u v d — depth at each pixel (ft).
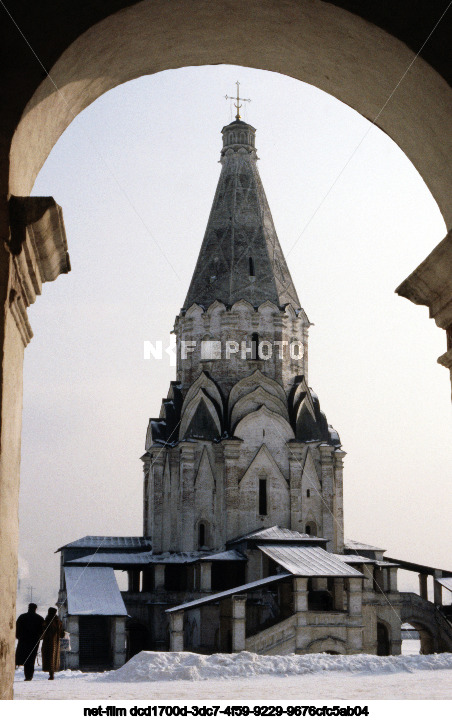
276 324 232.73
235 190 248.32
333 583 185.37
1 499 27.81
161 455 228.22
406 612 210.59
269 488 218.59
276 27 35.40
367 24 31.89
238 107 259.80
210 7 33.55
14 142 29.58
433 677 72.23
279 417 224.74
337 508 227.40
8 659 28.60
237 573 204.33
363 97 38.14
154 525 223.10
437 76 31.63
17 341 31.07
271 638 164.25
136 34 33.78
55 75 30.78
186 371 235.20
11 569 29.60
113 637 181.06
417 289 36.14
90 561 215.31
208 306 234.58
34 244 30.71
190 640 202.08
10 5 29.99
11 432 29.71
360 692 57.57
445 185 36.78
